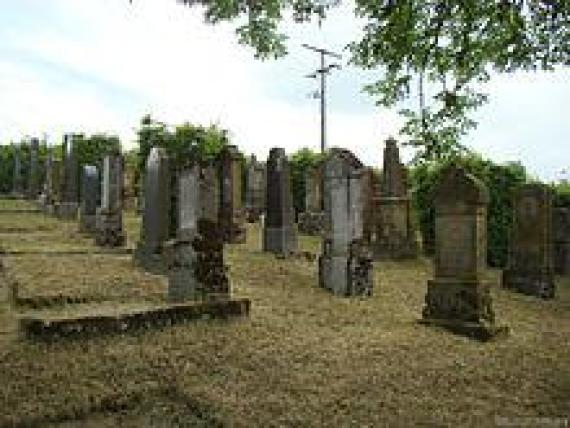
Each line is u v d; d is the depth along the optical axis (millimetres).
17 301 8648
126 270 11234
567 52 8367
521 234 14820
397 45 8156
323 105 34250
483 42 8453
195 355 7027
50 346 6855
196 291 8891
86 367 6469
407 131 9391
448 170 9977
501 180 17984
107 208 14641
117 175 14789
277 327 8414
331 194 11891
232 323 8281
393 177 17062
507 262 17172
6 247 13352
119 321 7465
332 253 11719
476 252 9531
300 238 18594
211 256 9102
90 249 13711
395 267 15648
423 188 18656
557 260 18750
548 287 14469
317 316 9445
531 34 8203
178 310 8023
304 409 5887
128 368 6547
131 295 9523
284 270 12852
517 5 7566
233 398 6031
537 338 9828
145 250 11609
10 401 5672
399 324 9570
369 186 17125
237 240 16750
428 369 7363
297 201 25281
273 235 14711
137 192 25469
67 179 21328
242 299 8820
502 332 9547
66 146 22000
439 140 9398
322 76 34156
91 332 7246
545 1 7613
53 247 13805
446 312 9680
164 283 10344
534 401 6699
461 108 9117
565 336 10273
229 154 17125
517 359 8312
